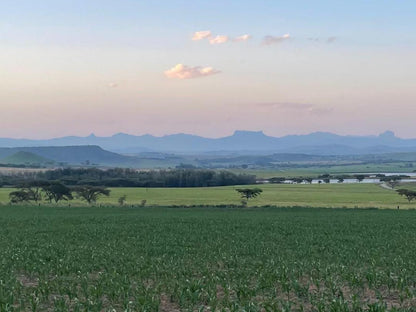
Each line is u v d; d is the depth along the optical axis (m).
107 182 175.00
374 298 17.55
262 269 23.69
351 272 22.03
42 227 54.59
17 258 28.66
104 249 34.91
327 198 121.75
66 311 15.60
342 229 50.44
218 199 118.81
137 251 34.12
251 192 120.88
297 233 46.75
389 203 107.00
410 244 36.75
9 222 61.00
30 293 18.69
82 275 22.30
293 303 16.12
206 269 24.00
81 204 107.62
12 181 175.88
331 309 14.95
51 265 26.69
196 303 17.11
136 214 75.12
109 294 17.89
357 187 171.00
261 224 56.97
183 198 122.00
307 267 24.61
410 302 16.88
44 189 119.44
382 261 27.27
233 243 38.53
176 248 35.72
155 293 18.09
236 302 16.25
